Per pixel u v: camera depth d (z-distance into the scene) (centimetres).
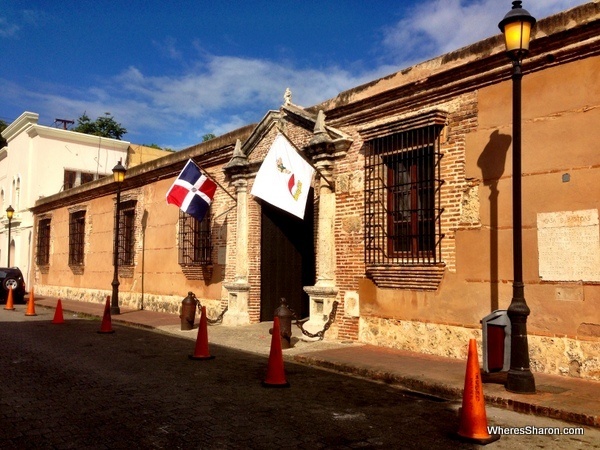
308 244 1414
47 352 981
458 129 894
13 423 548
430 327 919
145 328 1398
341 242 1091
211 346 1070
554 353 754
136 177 1923
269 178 1062
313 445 487
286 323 1017
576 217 739
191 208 1375
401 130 967
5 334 1230
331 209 1114
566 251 747
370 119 1058
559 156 762
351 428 539
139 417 569
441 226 904
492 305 830
